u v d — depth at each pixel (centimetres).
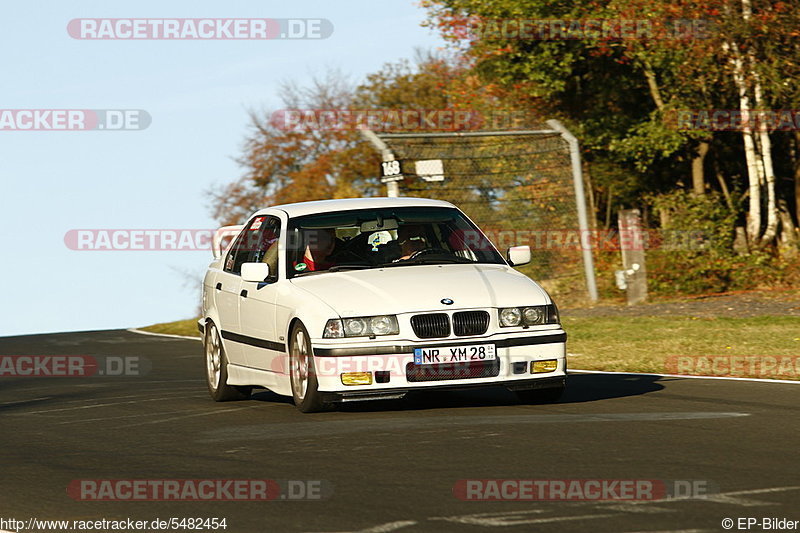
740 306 4775
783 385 2753
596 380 3006
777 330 3997
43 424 2595
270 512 1527
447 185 5412
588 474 1684
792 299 4953
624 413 2316
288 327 2480
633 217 5253
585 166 7575
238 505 1579
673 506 1461
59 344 5866
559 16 6397
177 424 2447
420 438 2050
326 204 2794
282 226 2706
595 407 2420
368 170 8919
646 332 4166
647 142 6638
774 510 1424
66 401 3117
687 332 4094
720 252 6053
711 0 5853
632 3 6066
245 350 2742
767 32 5831
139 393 3247
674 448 1891
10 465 2008
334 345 2320
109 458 2038
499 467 1759
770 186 6319
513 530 1363
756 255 6000
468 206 5431
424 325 2330
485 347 2339
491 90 7238
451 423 2217
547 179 5462
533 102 7250
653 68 6738
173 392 3225
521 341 2367
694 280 5769
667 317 4588
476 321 2356
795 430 2066
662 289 5756
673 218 6450
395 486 1648
